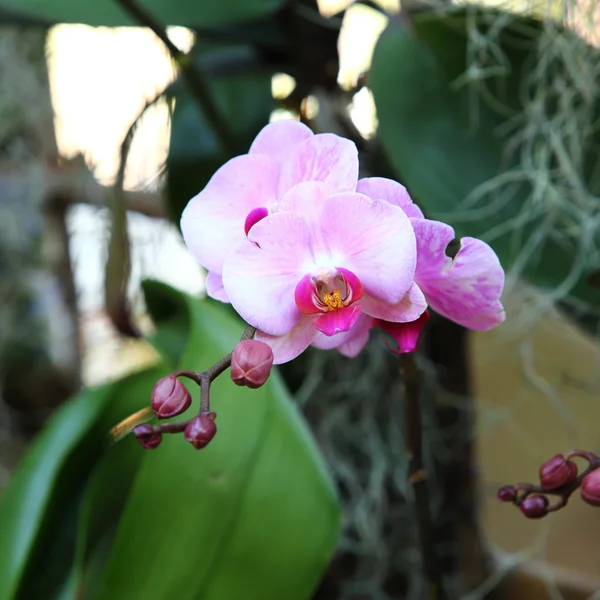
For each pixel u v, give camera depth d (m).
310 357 0.85
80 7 0.74
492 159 0.67
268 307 0.46
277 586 0.60
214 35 0.80
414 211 0.46
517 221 0.66
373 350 0.82
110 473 0.69
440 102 0.66
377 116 0.66
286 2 0.79
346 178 0.46
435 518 0.85
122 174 0.81
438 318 0.80
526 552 0.81
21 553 0.65
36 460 0.69
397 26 0.67
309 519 0.61
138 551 0.59
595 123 0.68
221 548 0.60
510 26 0.67
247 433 0.61
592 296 0.67
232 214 0.49
